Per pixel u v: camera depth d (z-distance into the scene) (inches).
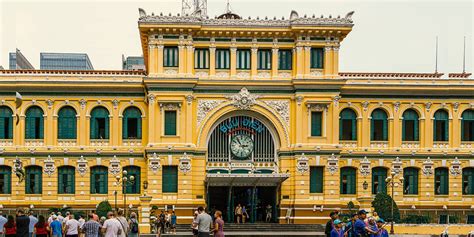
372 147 2851.9
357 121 2851.9
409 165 2851.9
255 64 2748.5
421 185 2844.5
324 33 2731.3
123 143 2810.0
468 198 2861.7
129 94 2815.0
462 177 2871.6
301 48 2736.2
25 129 2792.8
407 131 2881.4
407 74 2942.9
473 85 2864.2
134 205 2773.1
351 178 2842.0
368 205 2596.0
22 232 1451.8
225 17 2923.2
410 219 2701.8
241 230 2539.4
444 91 2866.6
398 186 2837.1
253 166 2746.1
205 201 2716.5
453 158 2864.2
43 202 2768.2
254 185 2687.0
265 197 2817.4
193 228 1528.1
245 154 2746.1
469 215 2854.3
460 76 3073.3
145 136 2807.6
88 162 2792.8
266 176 2578.7
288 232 2452.0
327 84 2721.5
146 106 2815.0
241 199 2817.4
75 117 2807.6
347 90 2832.2
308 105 2721.5
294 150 2714.1
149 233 2437.3
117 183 2770.7
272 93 2743.6
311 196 2714.1
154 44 2704.2
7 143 2785.4
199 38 2736.2
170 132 2706.7
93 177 2805.1
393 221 2498.8
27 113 2797.7
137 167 2810.0
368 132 2849.4
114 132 2805.1
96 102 2807.6
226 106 2726.4
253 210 2721.5
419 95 2869.1
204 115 2723.9
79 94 2805.1
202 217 1437.0
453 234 2477.9
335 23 2723.9
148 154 2684.5
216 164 2738.7
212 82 2711.6
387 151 2844.5
